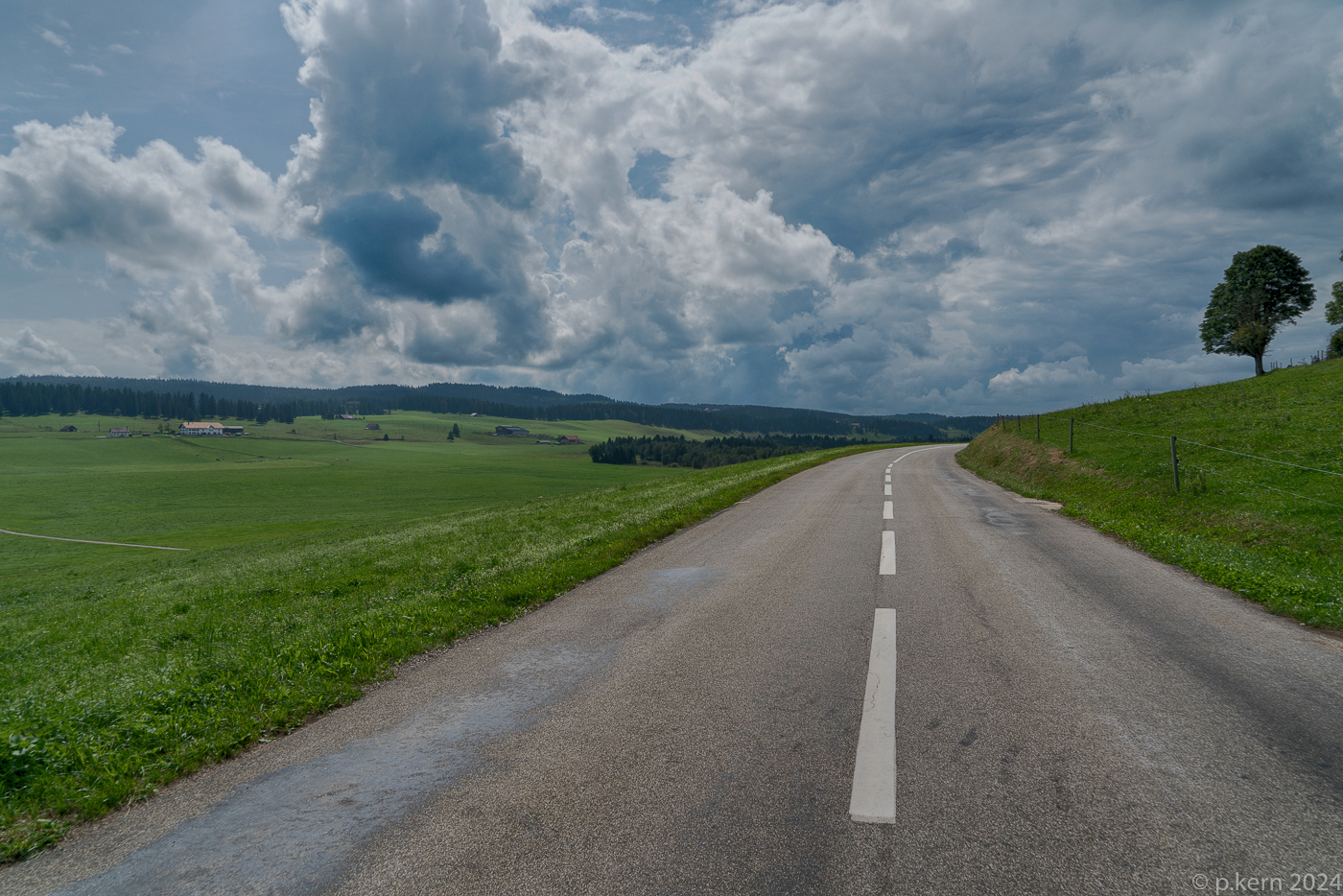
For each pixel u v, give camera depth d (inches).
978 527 508.4
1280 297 2325.3
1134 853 111.2
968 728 159.5
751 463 1814.7
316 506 3376.0
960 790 131.6
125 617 468.1
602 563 402.0
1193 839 114.5
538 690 199.5
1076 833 116.8
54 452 6820.9
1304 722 160.7
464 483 4608.8
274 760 162.1
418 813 132.3
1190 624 248.5
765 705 177.8
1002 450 1288.1
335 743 169.3
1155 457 783.7
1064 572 344.5
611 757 151.3
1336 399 987.9
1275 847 112.0
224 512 3117.6
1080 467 850.1
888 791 131.4
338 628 290.7
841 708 174.1
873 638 234.7
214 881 114.0
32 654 385.4
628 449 7377.0
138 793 147.4
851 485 903.1
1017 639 229.9
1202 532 489.7
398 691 206.8
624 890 105.3
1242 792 128.6
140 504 3452.3
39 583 1206.9
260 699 201.3
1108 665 202.8
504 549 542.0
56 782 151.9
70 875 119.1
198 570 889.5
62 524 2792.8
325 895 108.2
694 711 175.9
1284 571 343.6
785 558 399.9
